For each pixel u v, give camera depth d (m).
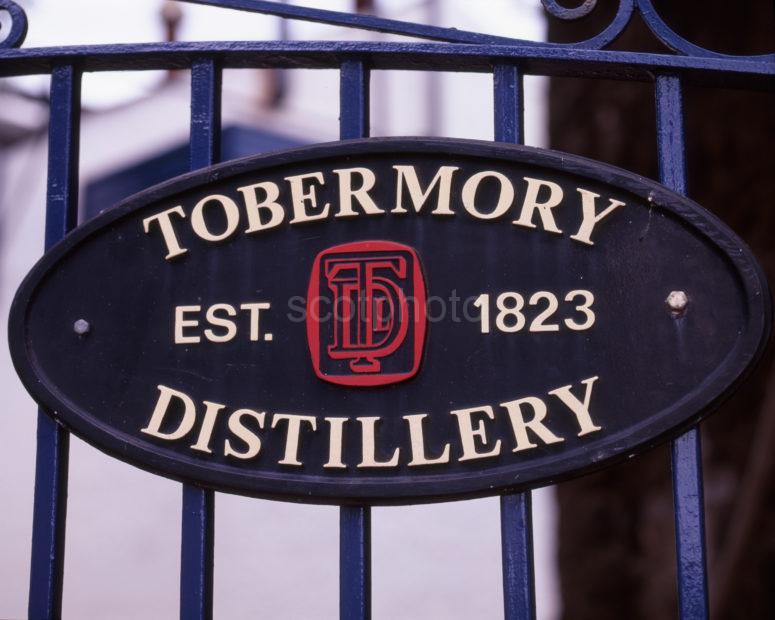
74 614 7.69
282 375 1.55
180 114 7.33
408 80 7.56
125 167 7.42
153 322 1.59
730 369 1.43
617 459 1.45
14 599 7.79
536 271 1.52
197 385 1.56
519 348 1.50
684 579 1.45
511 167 1.55
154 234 1.62
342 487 1.49
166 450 1.54
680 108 1.60
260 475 1.51
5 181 7.69
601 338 1.49
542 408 1.48
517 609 1.46
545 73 1.66
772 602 2.68
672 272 1.49
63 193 1.67
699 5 3.10
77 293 1.61
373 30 1.66
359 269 1.55
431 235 1.55
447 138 1.57
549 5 1.64
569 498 3.31
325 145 1.59
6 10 1.73
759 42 2.97
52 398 1.57
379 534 7.68
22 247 7.73
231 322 1.57
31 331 1.61
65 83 1.71
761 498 2.66
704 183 3.09
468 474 1.47
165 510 7.81
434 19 6.12
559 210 1.53
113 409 1.57
